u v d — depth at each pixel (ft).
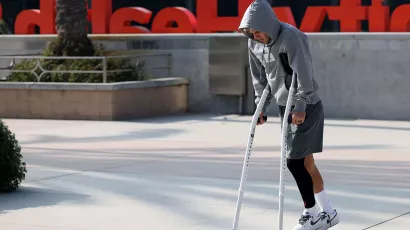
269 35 20.81
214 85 58.49
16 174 29.89
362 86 53.88
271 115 56.85
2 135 29.60
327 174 32.63
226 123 52.85
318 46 55.06
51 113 56.85
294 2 87.04
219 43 57.88
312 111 21.49
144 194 29.25
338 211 25.75
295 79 21.06
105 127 51.26
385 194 28.37
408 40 52.01
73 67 58.59
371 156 37.60
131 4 94.22
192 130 49.19
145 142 43.98
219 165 35.50
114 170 34.71
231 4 90.33
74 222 24.97
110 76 58.18
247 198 28.07
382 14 58.44
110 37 63.82
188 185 30.81
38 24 71.00
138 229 23.91
